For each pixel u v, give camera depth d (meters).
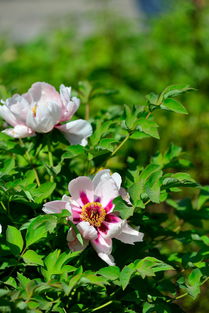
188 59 3.48
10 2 8.77
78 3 8.18
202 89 3.54
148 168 1.91
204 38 3.63
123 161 2.39
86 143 1.91
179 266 2.00
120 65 3.47
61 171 1.98
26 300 1.72
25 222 1.88
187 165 2.04
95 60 3.34
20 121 1.90
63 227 1.87
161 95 1.89
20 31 6.59
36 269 1.88
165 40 3.75
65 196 1.82
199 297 2.54
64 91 1.90
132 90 3.23
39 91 1.94
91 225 1.82
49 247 1.89
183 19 3.77
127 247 1.90
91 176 1.88
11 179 1.91
